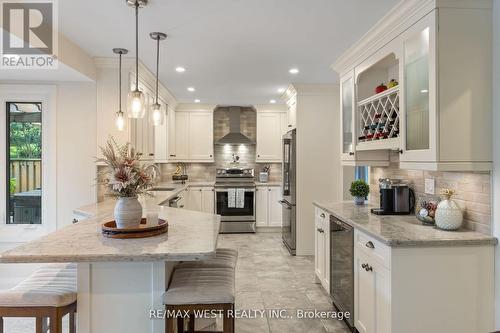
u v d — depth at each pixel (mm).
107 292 1879
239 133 6848
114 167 2096
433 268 1980
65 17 2504
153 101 4742
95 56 3404
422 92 2250
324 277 3340
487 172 2092
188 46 3143
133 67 3625
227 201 6352
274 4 2326
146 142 4336
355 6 2354
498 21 2025
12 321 2791
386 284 2029
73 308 1881
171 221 2549
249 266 4359
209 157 6672
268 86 4879
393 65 3143
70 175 3564
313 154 4906
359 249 2459
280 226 6535
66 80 3506
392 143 2621
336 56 3480
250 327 2746
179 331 2324
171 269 2105
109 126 3572
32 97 3553
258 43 3082
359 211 3039
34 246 1821
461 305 1995
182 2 2279
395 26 2494
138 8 2346
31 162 3627
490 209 2070
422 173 2770
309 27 2719
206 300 1808
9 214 3625
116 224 2121
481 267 2002
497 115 2025
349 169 4875
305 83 4695
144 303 1892
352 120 3393
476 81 2064
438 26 2053
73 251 1727
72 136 3564
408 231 2195
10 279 3533
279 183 6582
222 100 6125
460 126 2053
